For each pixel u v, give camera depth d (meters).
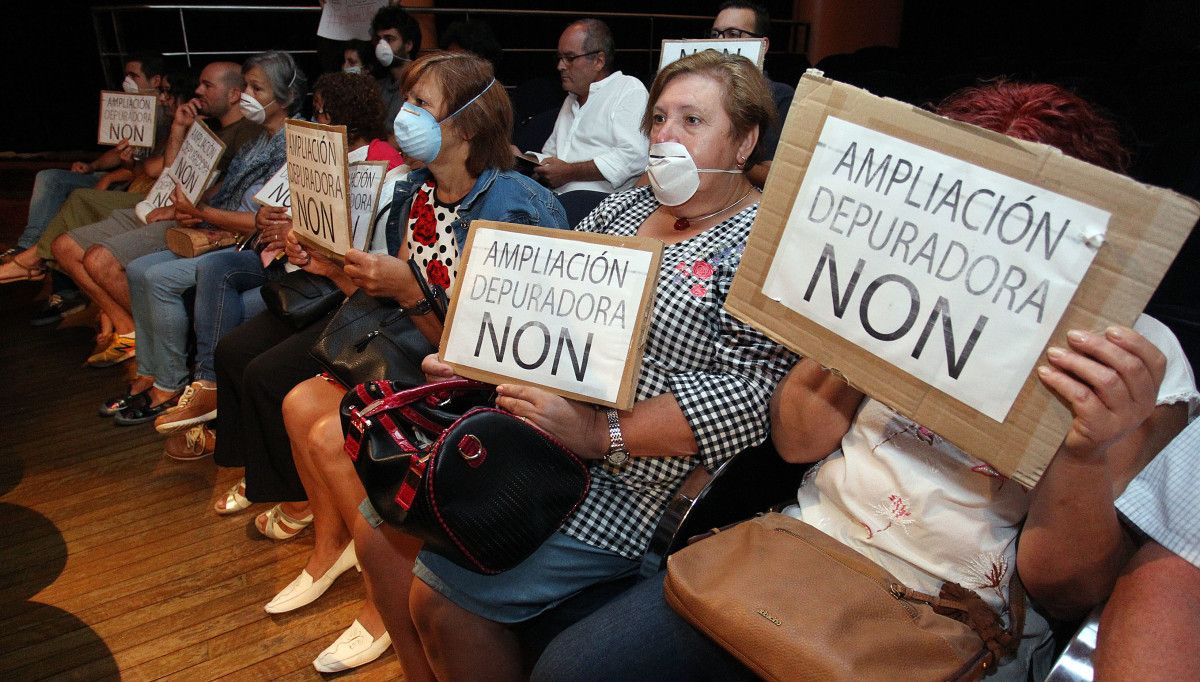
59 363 3.72
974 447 0.97
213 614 2.14
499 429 1.32
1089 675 0.98
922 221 1.00
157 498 2.68
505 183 1.85
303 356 2.26
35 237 4.36
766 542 1.22
